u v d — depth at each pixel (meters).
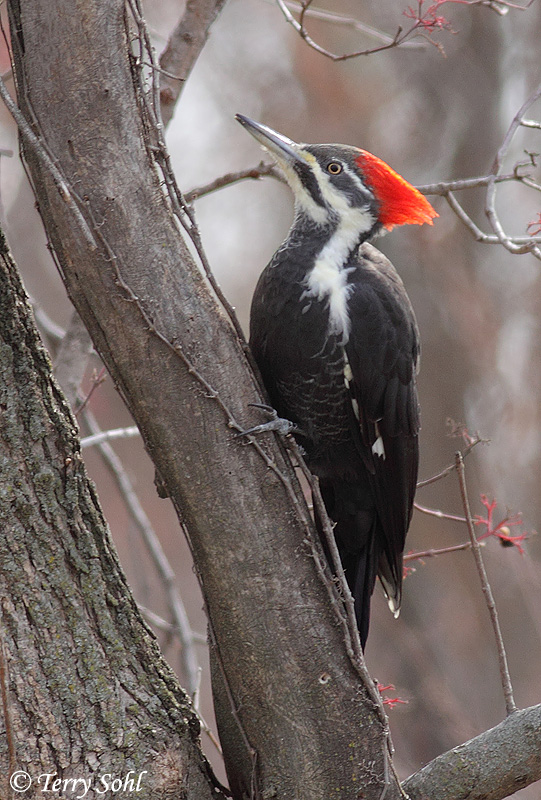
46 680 5.91
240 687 6.54
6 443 5.99
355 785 6.46
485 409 19.56
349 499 8.88
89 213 6.23
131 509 10.79
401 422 8.50
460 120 20.27
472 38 20.31
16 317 6.06
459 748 6.83
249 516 6.44
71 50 6.22
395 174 8.64
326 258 8.39
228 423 6.45
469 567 18.50
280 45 21.33
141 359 6.38
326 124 20.62
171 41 9.26
